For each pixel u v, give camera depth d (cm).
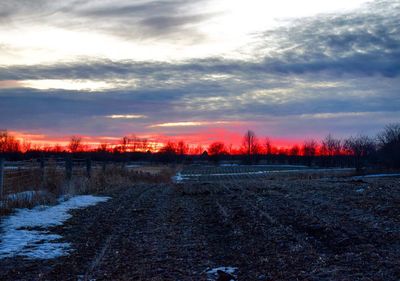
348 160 11175
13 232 1323
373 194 1912
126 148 11338
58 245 1184
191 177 6131
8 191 1898
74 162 3170
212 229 1404
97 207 1884
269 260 983
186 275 901
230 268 952
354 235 1138
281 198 2006
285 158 14175
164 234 1331
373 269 836
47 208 1764
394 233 1117
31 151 6000
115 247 1164
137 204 2025
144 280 863
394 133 5747
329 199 1844
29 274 927
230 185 3042
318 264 911
